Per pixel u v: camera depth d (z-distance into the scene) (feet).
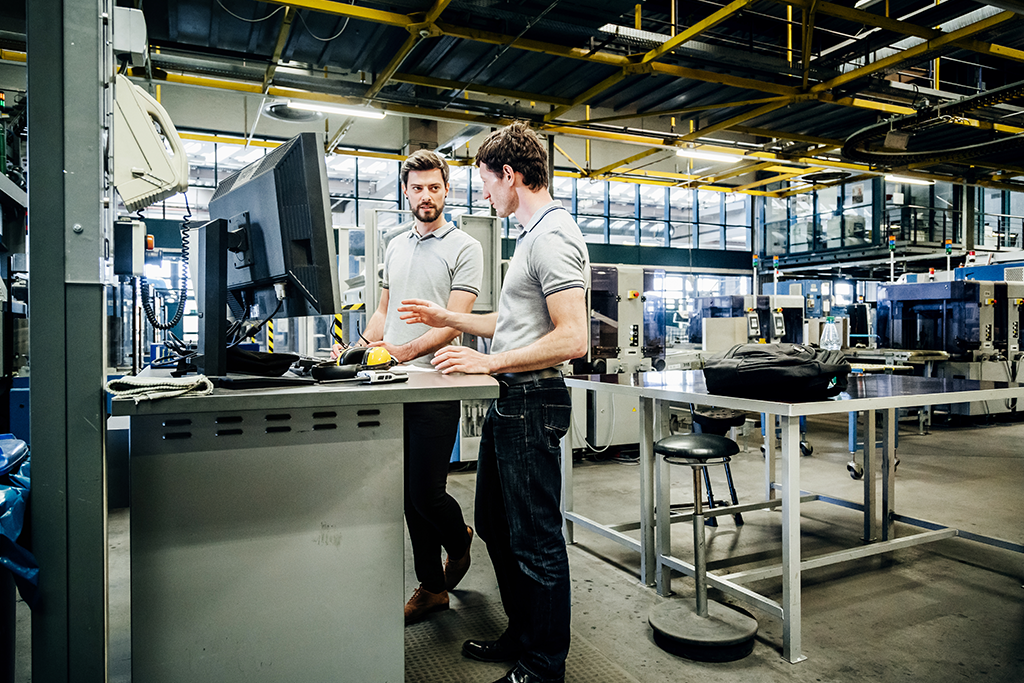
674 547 10.81
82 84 4.17
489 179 5.92
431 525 7.79
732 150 30.91
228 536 4.57
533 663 5.65
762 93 25.16
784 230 45.06
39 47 4.11
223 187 5.96
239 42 21.30
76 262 4.17
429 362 7.57
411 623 7.80
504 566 6.57
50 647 4.24
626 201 50.70
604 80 22.75
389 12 17.51
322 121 32.91
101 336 4.24
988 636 7.55
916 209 38.01
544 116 26.53
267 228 4.96
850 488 14.94
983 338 25.00
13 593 5.11
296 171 4.79
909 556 10.30
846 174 36.40
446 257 7.52
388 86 24.70
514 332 5.82
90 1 4.18
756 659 7.06
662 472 8.64
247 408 4.17
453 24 18.52
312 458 4.74
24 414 11.06
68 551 4.23
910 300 26.61
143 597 4.42
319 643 4.81
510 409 5.62
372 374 5.11
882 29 19.62
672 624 7.34
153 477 4.40
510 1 16.93
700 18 25.11
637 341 19.29
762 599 7.21
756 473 16.56
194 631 4.53
